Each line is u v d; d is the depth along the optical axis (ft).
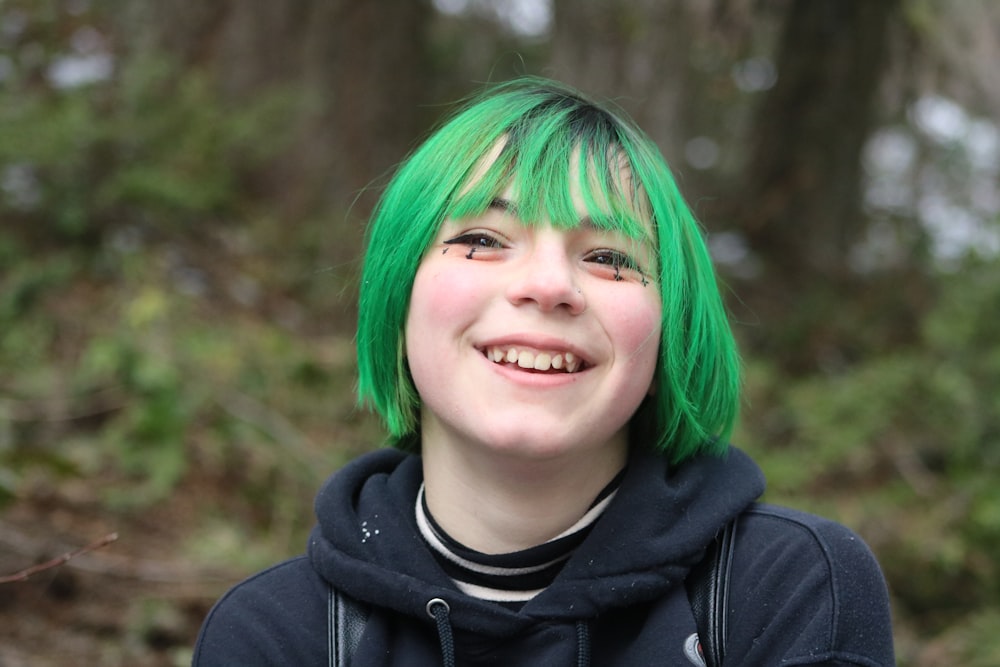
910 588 14.40
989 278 17.87
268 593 5.08
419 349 4.79
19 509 11.59
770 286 27.78
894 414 17.61
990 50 32.27
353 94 24.31
